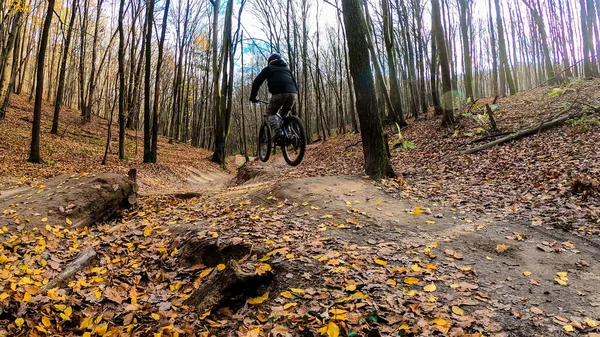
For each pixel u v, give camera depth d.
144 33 24.31
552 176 7.16
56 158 14.96
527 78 38.69
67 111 30.77
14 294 3.66
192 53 40.31
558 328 2.89
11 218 6.02
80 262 4.64
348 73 26.05
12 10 16.70
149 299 3.90
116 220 7.24
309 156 21.77
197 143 41.91
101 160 16.27
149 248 5.19
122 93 17.66
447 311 3.11
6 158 12.76
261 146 6.85
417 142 14.48
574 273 3.84
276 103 6.00
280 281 3.74
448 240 4.81
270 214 5.80
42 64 13.00
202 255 4.64
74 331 3.38
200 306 3.51
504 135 11.32
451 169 9.48
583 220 5.18
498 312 3.14
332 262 3.94
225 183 18.72
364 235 4.94
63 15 28.39
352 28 7.69
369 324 2.91
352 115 25.97
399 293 3.41
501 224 5.36
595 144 8.41
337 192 6.59
